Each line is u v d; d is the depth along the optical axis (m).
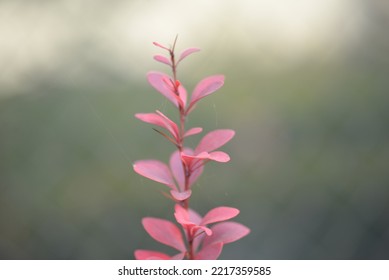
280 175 1.17
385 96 1.30
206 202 1.12
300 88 1.35
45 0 1.32
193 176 0.52
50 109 1.29
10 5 1.31
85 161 1.22
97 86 1.34
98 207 1.13
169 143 1.23
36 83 1.32
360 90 1.32
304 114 1.29
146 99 1.31
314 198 1.14
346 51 1.35
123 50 1.33
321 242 1.06
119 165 1.21
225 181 1.16
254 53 1.37
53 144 1.24
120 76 1.34
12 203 1.14
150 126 1.24
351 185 1.15
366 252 1.05
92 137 1.25
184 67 1.34
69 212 1.12
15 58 1.32
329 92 1.33
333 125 1.27
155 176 0.51
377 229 1.08
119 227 1.09
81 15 1.33
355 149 1.22
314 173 1.18
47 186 1.17
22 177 1.18
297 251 1.04
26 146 1.24
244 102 1.32
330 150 1.23
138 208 1.12
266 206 1.12
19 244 1.07
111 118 1.28
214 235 0.52
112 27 1.33
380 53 1.34
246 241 1.06
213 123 1.26
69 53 1.33
